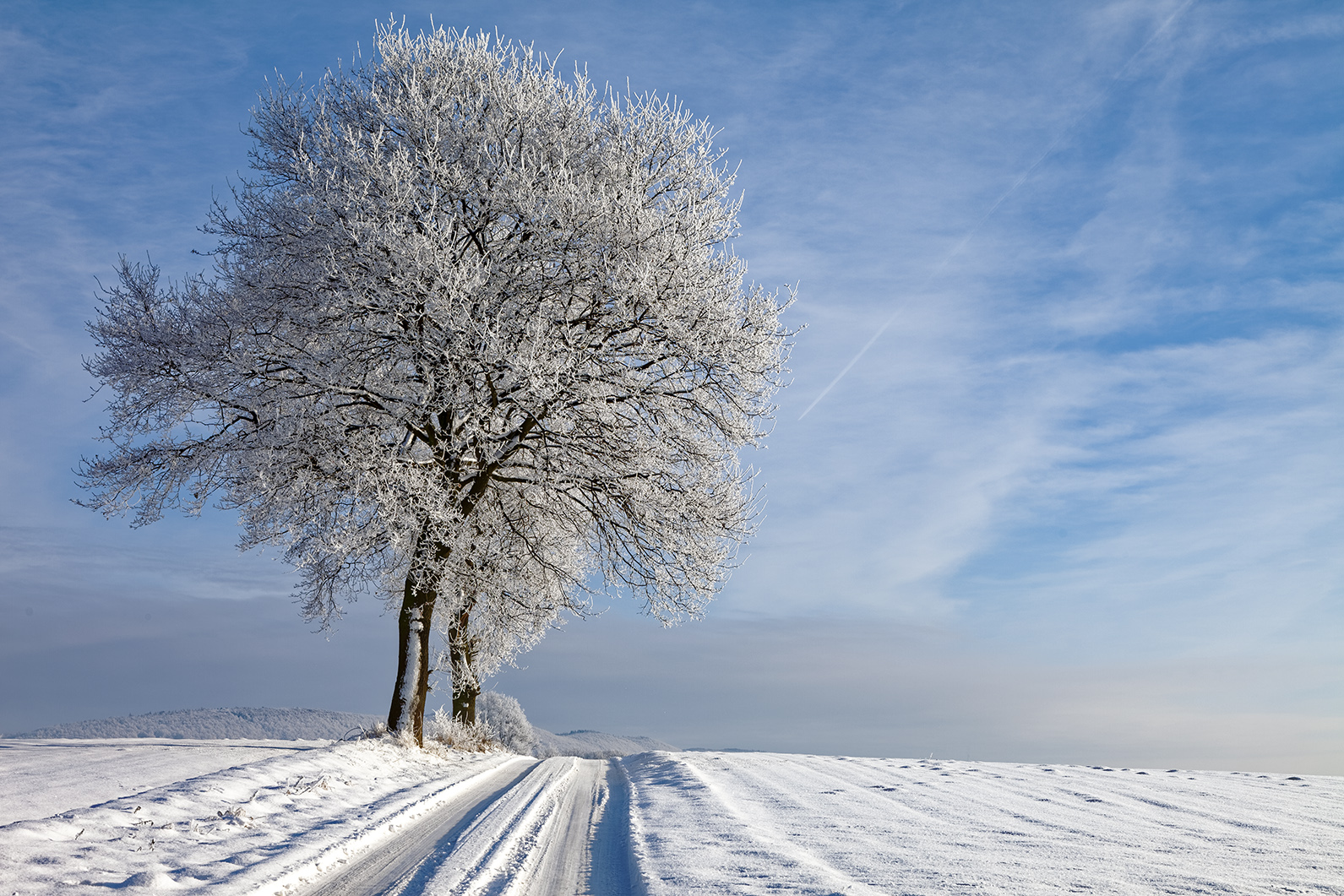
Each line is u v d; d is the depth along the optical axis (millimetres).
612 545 19531
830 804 12312
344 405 17297
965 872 7766
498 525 21312
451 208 17703
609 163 18062
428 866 7551
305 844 7828
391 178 16031
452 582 20234
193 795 9141
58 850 6633
